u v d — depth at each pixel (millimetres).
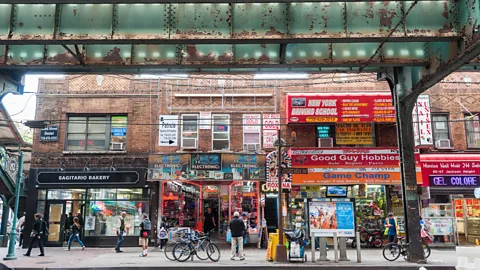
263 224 18625
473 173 18844
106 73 13125
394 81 14914
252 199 19453
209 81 20203
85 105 20031
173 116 19906
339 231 14984
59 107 20062
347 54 11977
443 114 20375
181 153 18750
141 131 19766
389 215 17219
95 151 19531
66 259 14758
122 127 19922
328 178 18328
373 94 19094
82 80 20266
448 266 12859
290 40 10508
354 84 20094
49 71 13211
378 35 10477
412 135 14766
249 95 19984
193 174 18562
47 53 11930
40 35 10430
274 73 13383
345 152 18594
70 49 11391
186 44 10938
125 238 18938
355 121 19094
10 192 20188
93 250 17766
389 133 19734
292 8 10648
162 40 10391
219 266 12844
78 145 19828
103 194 19406
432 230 18891
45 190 19422
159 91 20094
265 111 19906
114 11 10492
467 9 10273
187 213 19641
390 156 18578
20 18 10531
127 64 11805
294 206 19203
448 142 19734
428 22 10609
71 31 10453
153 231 18875
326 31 10508
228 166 18688
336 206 15242
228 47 11773
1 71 12695
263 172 18812
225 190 19750
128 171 19250
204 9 10586
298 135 19703
